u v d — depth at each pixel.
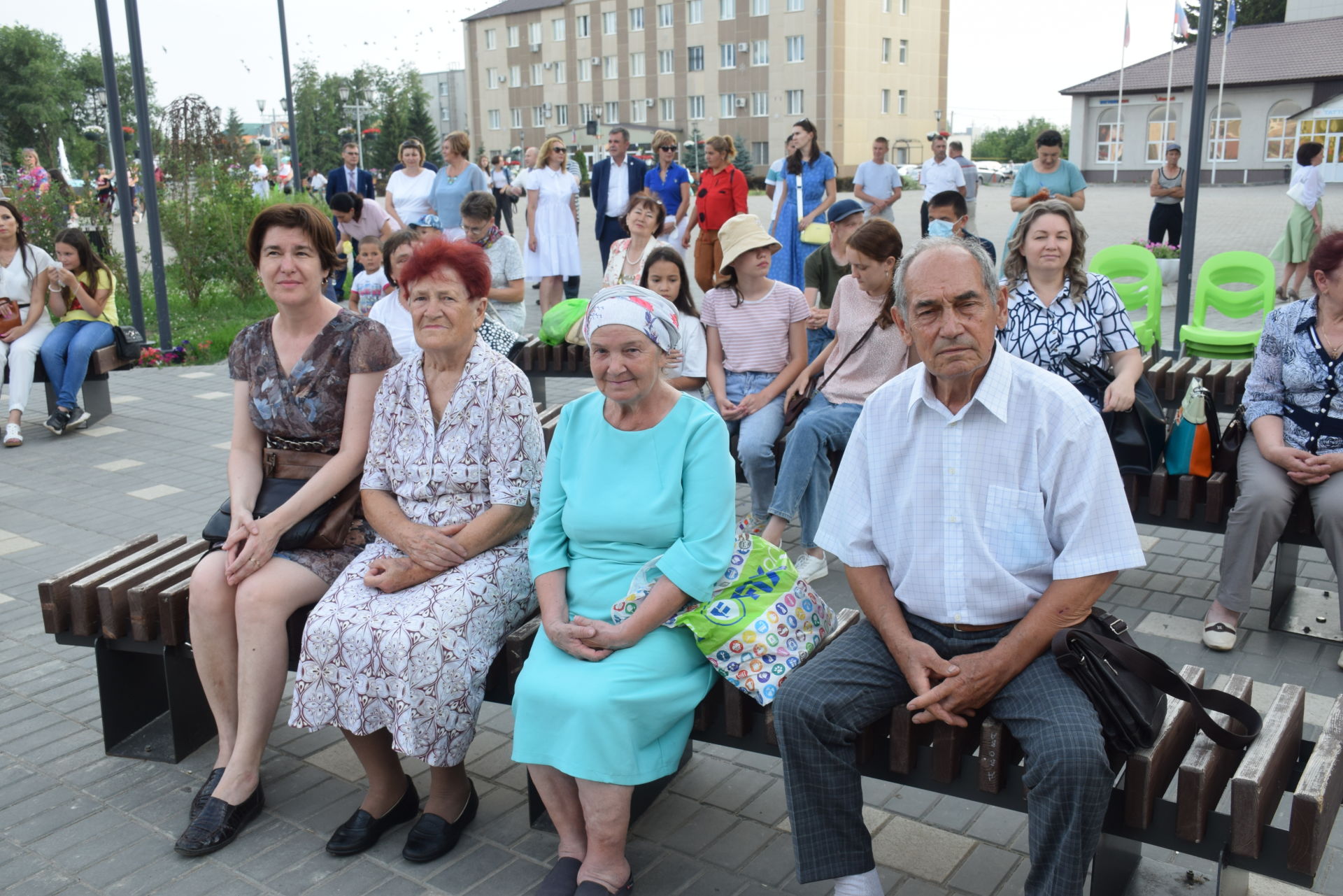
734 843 3.03
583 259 18.91
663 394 2.91
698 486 2.81
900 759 2.54
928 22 65.12
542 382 7.63
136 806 3.28
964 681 2.43
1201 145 8.30
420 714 2.84
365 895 2.83
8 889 2.87
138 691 3.68
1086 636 2.35
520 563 3.20
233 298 14.34
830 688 2.52
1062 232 4.15
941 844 2.99
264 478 3.48
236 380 3.49
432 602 2.94
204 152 14.21
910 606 2.64
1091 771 2.21
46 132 67.88
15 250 7.83
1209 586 4.72
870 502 2.68
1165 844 2.37
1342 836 2.95
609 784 2.63
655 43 67.19
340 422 3.40
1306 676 3.84
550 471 3.03
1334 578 4.78
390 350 3.41
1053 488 2.47
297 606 3.20
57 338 8.00
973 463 2.52
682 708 2.71
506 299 7.37
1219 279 7.06
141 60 10.07
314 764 3.52
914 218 25.34
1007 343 4.37
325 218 3.42
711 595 2.79
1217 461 4.23
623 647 2.72
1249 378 4.12
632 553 2.89
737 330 5.16
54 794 3.35
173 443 7.75
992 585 2.52
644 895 2.79
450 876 2.90
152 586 3.41
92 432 8.12
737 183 9.24
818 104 61.25
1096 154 48.72
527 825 3.15
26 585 5.11
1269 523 3.91
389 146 65.12
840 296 4.96
